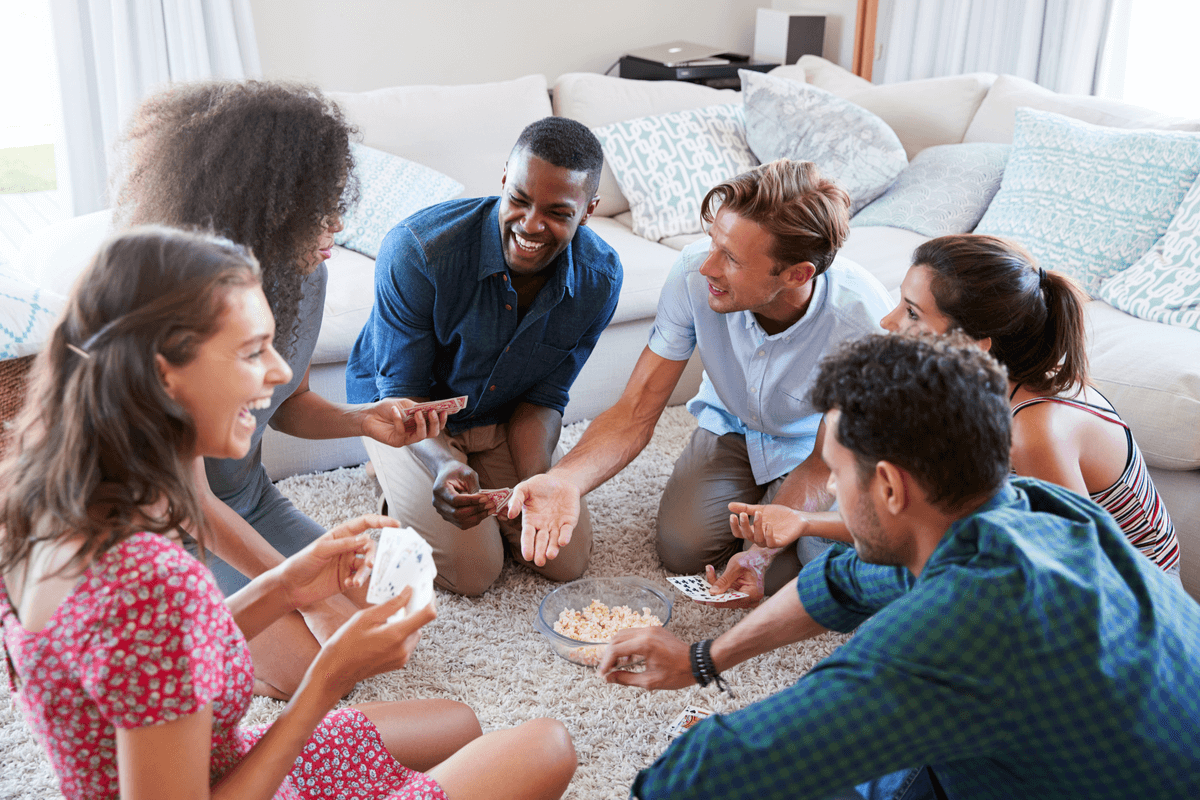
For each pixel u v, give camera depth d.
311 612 1.74
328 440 2.59
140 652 0.82
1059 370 1.46
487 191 3.30
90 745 0.88
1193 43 3.42
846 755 0.87
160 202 1.44
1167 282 2.43
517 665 1.89
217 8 3.70
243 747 1.07
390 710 1.31
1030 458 1.43
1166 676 0.89
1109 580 0.92
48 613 0.83
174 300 0.83
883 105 3.58
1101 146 2.77
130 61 3.59
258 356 0.91
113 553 0.83
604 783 1.60
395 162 3.06
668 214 3.30
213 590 0.89
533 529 1.78
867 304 1.99
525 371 2.17
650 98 3.59
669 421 3.00
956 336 1.02
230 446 0.92
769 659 1.91
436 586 2.14
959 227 3.11
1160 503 1.56
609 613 1.92
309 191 1.45
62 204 3.78
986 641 0.86
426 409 1.85
